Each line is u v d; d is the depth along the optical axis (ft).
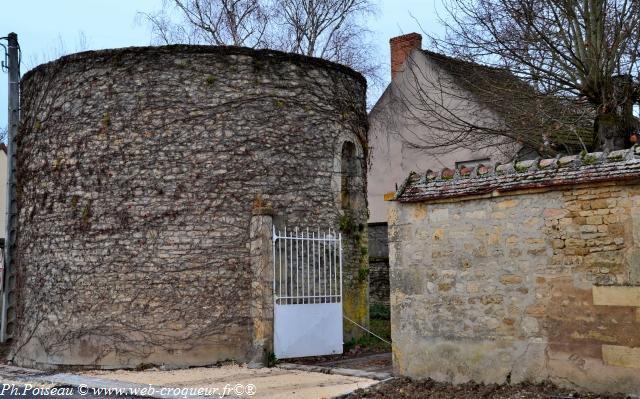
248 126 38.32
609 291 23.22
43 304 39.04
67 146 38.99
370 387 27.71
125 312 36.47
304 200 39.32
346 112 42.27
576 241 24.14
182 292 36.40
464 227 27.20
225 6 65.41
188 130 37.68
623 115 37.47
